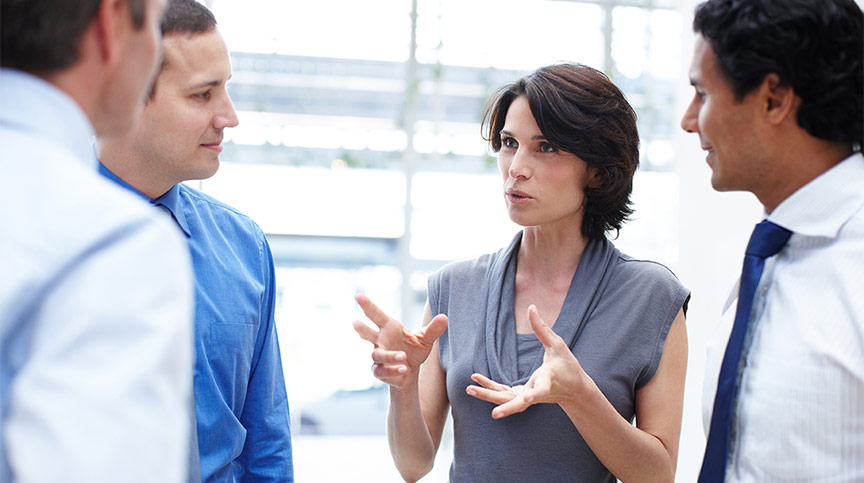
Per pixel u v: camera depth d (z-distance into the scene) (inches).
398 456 59.4
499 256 61.9
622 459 51.7
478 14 168.2
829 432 36.3
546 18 168.7
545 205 55.9
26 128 26.3
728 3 39.7
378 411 165.6
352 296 167.3
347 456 162.9
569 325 56.7
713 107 40.7
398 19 167.5
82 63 28.0
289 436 60.3
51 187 25.2
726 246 110.6
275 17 164.6
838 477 35.9
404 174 168.6
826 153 40.2
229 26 163.5
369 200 167.9
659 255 168.4
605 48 169.9
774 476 37.9
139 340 24.1
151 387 23.9
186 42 49.7
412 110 168.1
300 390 163.9
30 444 22.3
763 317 41.0
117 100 29.9
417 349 53.5
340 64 166.7
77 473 22.0
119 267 24.5
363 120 167.6
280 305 164.9
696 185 119.7
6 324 23.5
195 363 53.1
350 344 165.9
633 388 56.3
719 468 40.7
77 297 23.9
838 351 36.3
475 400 56.7
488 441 55.9
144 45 29.5
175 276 26.0
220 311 55.2
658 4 170.2
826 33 38.0
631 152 57.7
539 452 55.0
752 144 40.3
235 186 164.1
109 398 22.9
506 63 168.9
